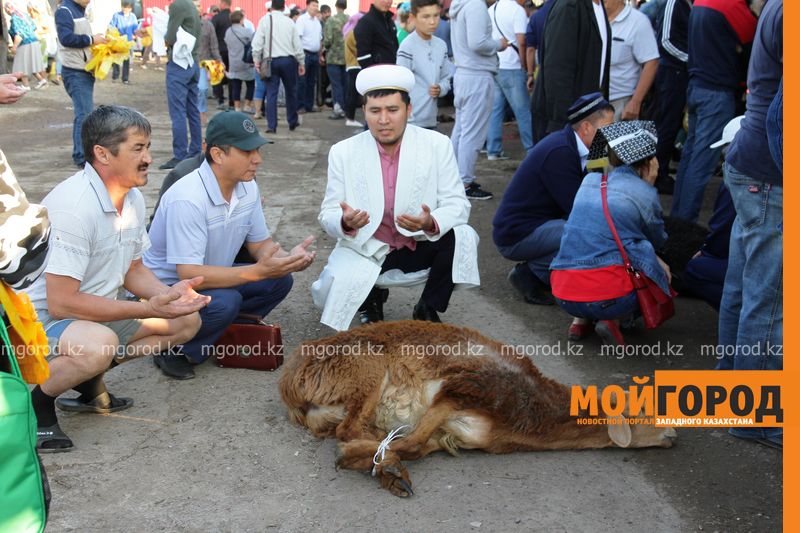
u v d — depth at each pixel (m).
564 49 6.88
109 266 3.93
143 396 4.25
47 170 10.02
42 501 2.18
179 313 3.62
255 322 4.62
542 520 3.22
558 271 4.75
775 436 3.80
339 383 3.57
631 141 4.63
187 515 3.22
